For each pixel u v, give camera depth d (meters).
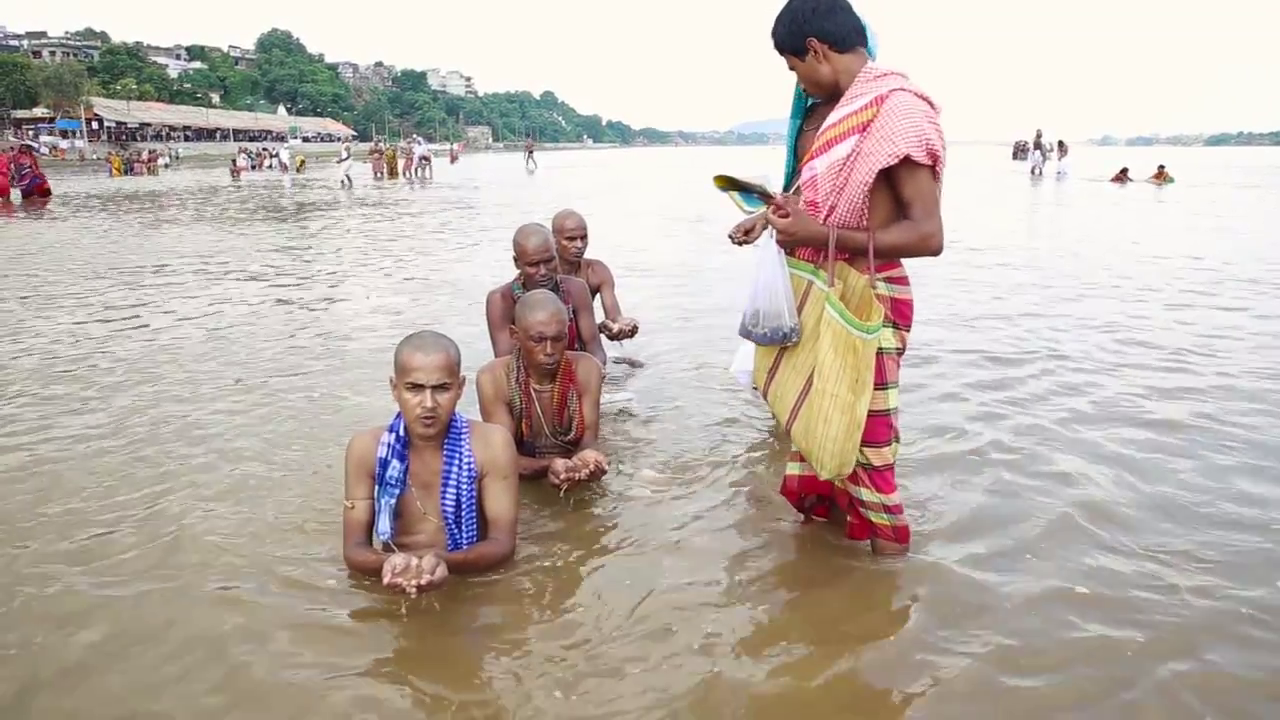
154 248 13.20
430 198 25.50
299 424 5.05
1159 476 4.17
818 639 2.97
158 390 5.70
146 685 2.77
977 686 2.70
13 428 5.00
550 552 3.65
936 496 4.02
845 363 3.33
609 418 5.26
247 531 3.79
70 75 65.12
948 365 6.12
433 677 2.80
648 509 4.04
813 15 3.38
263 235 15.06
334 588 3.35
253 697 2.71
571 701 2.68
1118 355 6.33
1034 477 4.19
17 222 17.80
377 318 7.91
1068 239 13.83
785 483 3.84
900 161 3.23
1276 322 7.38
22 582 3.36
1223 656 2.81
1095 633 2.95
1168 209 19.59
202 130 83.19
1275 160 73.81
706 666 2.84
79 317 8.03
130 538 3.71
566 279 5.78
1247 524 3.69
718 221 17.86
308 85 122.50
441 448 3.56
